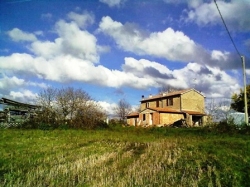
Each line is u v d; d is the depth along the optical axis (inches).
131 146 653.3
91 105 1392.7
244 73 1112.2
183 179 316.8
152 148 608.7
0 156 451.2
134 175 328.8
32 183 290.5
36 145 612.4
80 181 301.3
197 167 386.3
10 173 331.3
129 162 423.8
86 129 1200.2
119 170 360.5
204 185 295.3
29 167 370.9
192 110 2023.9
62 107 1584.6
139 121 2057.1
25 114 1267.2
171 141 781.3
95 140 776.3
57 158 446.3
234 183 303.0
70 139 776.9
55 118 1213.7
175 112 1931.6
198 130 1102.4
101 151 541.3
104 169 362.0
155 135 1057.5
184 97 2006.6
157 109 1902.1
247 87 1920.5
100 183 291.3
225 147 614.5
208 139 848.9
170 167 388.2
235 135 970.1
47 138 781.9
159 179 316.8
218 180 306.3
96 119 1278.3
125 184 289.7
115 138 858.8
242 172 355.9
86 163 400.8
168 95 2095.2
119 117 2984.7
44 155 475.8
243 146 633.0
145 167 379.6
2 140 693.3
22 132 916.0
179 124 1611.7
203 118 1957.4
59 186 284.8
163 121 1881.2
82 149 567.5
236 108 1971.0
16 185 278.8
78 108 1334.9
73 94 1600.6
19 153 490.6
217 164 406.0
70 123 1205.1
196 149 579.8
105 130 1219.2
